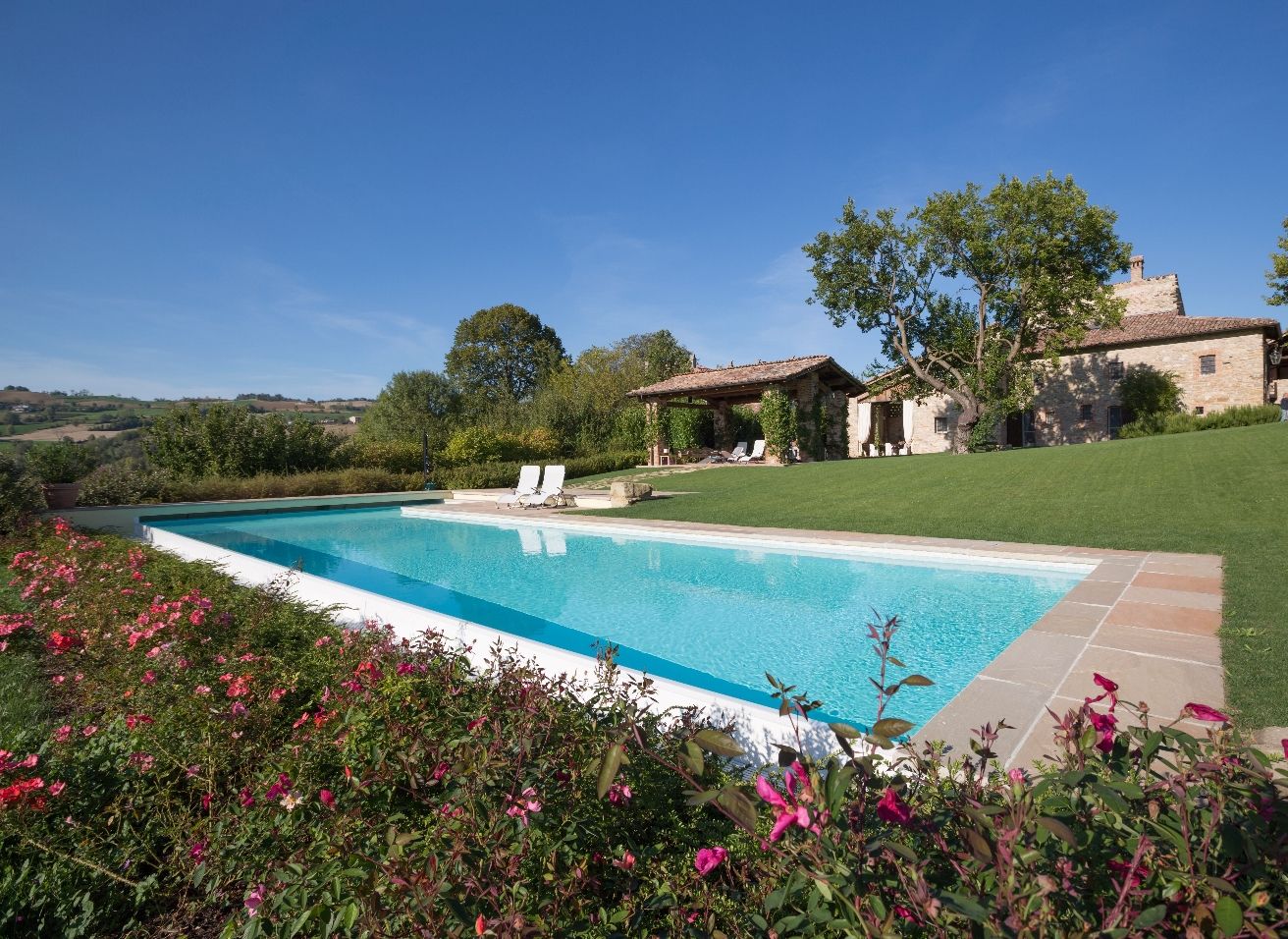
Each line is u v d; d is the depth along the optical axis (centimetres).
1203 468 1173
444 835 164
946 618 628
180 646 414
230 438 1977
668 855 200
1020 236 2273
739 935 132
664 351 4825
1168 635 440
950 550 805
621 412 2928
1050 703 343
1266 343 2561
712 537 1034
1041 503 1063
